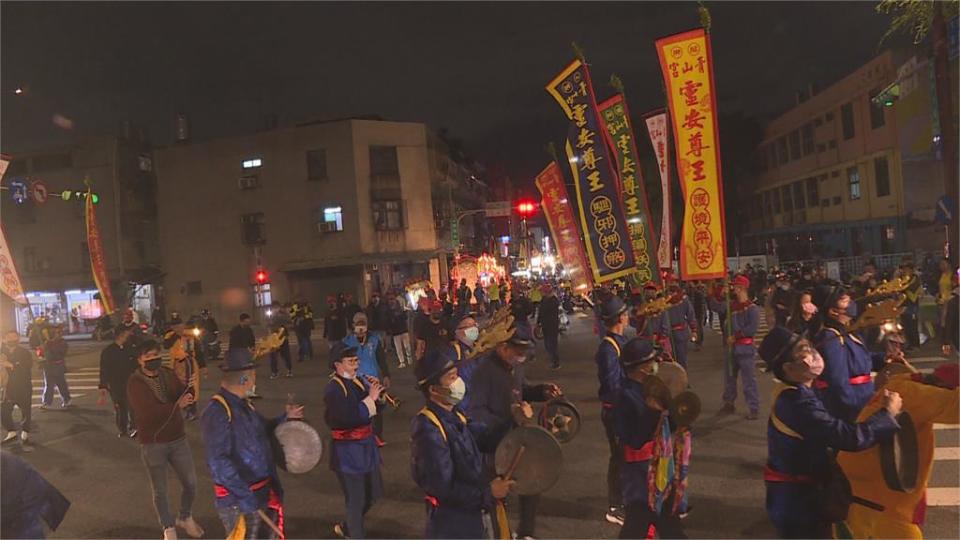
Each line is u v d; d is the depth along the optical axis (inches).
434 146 1665.8
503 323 172.2
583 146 369.1
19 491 142.1
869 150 1314.0
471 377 197.6
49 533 256.4
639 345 181.9
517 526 228.1
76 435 452.8
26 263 1567.4
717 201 332.5
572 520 238.8
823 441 147.0
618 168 377.7
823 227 1473.9
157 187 1581.0
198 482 318.3
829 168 1470.2
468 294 1164.5
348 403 220.7
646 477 179.8
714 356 613.9
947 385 147.1
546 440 152.6
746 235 1835.6
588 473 290.4
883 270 1016.2
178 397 244.8
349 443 221.9
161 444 238.1
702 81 329.7
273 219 1515.7
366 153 1499.8
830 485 152.9
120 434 439.2
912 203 1214.3
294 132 1509.6
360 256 1472.7
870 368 218.8
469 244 2052.2
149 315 1546.5
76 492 312.2
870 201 1326.3
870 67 1286.9
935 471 267.0
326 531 245.3
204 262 1547.7
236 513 174.7
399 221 1521.9
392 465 321.4
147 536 251.8
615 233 363.3
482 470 157.1
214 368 789.2
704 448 313.1
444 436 149.9
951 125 535.5
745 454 301.7
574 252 445.7
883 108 1262.3
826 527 154.3
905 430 147.9
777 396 157.8
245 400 185.3
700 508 240.4
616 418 181.0
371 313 688.4
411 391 527.5
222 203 1540.4
